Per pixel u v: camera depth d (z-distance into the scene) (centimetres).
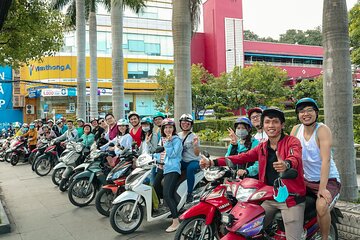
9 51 922
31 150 1374
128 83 3503
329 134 349
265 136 446
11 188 904
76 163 825
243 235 324
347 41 506
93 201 708
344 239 439
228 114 2642
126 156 593
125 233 516
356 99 2088
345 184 499
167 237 500
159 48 3675
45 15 954
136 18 3581
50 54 1037
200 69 3209
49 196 789
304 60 4897
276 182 316
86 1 1664
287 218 321
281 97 3078
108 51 3431
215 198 384
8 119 3531
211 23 4100
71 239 509
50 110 3328
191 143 530
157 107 3141
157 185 535
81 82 1552
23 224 588
